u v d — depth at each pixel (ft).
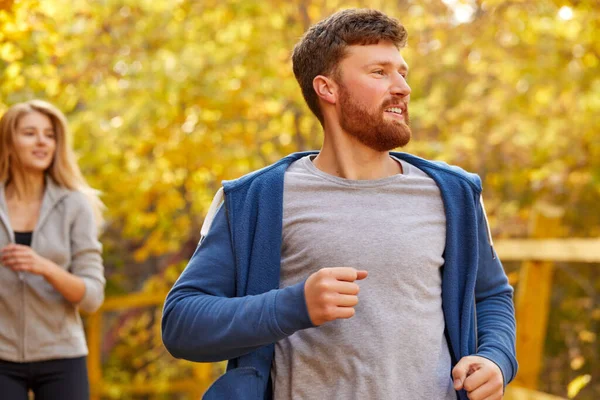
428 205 7.55
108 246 35.68
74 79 26.96
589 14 25.70
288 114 29.40
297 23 29.17
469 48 29.84
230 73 26.89
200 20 28.02
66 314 13.01
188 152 27.17
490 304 7.93
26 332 12.73
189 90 26.16
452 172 7.73
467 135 30.42
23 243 13.25
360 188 7.49
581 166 30.42
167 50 27.55
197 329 7.07
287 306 6.62
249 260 7.49
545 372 30.81
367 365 7.01
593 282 32.27
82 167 27.94
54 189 13.50
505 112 30.63
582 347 30.09
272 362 7.44
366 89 7.45
